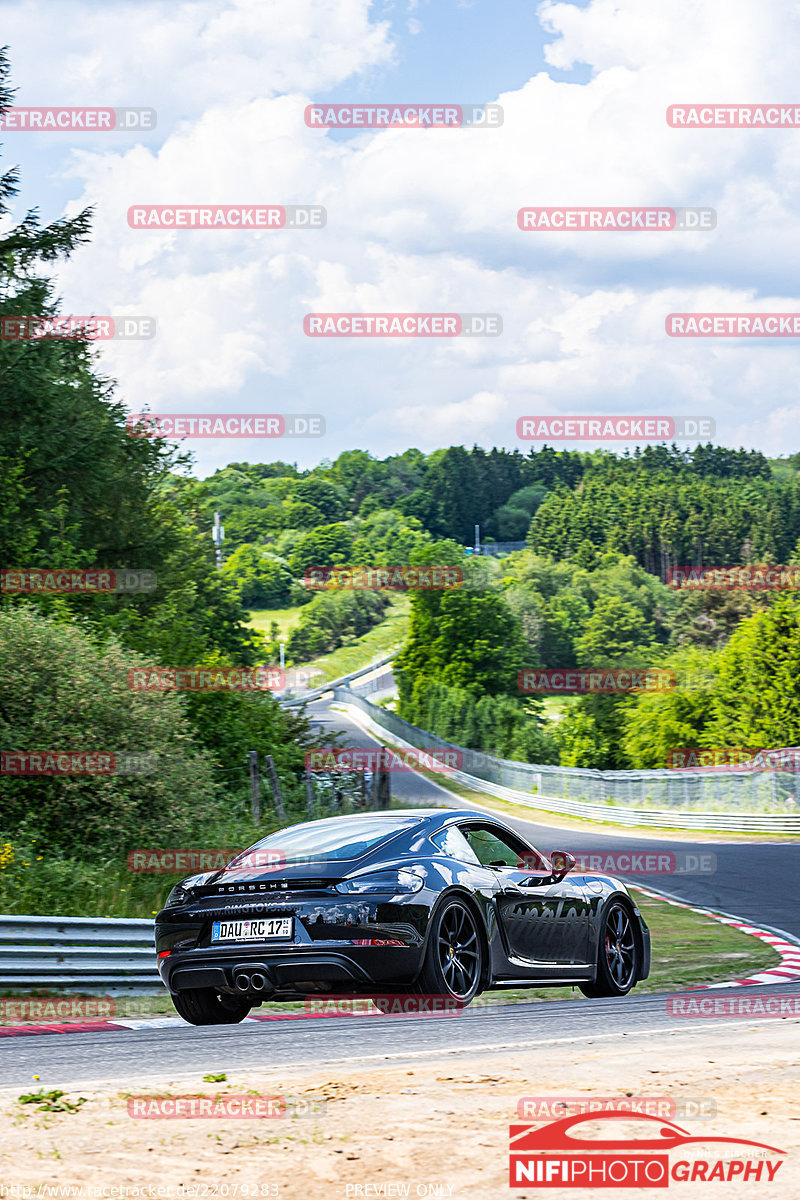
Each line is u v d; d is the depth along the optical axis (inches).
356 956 413.4
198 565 2138.3
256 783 1243.8
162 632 1470.2
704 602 6648.6
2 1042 382.6
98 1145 204.2
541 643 6904.5
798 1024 381.4
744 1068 267.0
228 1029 399.5
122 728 1008.9
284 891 428.1
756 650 3816.4
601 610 6845.5
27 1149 201.8
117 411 1813.5
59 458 1664.6
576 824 2674.7
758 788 2623.0
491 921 457.1
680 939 948.6
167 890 900.6
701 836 2314.2
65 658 1025.5
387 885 425.7
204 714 1424.7
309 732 1691.7
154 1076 281.3
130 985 622.2
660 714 4234.7
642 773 2935.5
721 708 3890.3
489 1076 261.1
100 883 845.8
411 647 6373.0
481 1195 174.7
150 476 1915.6
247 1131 212.5
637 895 1336.1
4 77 1456.7
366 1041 345.4
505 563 7682.1
